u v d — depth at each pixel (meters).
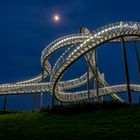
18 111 43.69
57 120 27.94
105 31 38.16
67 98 58.31
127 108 29.20
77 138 18.66
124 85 62.62
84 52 39.16
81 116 28.67
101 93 60.34
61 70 43.00
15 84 60.28
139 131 19.50
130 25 38.72
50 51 55.25
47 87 60.50
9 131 22.83
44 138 19.16
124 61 39.50
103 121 24.50
